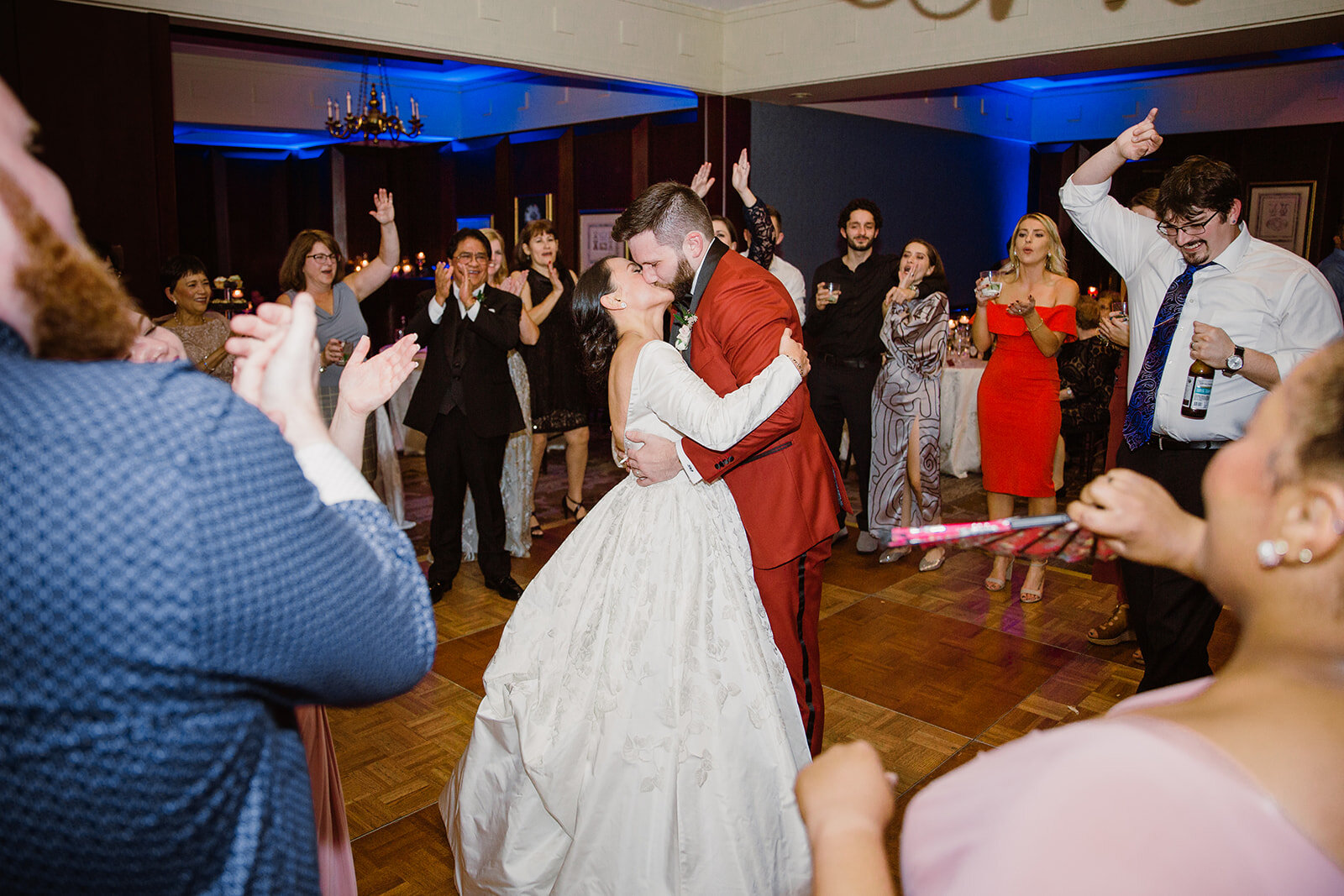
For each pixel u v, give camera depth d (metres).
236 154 10.85
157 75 4.40
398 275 10.43
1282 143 8.63
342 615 0.74
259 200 11.10
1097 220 2.79
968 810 0.59
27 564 0.63
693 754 1.81
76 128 4.23
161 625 0.64
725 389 2.05
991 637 3.66
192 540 0.65
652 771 1.82
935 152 9.09
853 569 4.46
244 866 0.73
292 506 0.72
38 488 0.63
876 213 4.59
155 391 0.69
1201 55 5.27
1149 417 2.60
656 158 8.14
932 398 4.38
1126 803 0.51
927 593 4.15
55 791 0.65
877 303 4.55
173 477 0.65
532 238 4.99
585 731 1.91
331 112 8.84
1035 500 4.04
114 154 4.33
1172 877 0.49
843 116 7.91
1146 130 2.59
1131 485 0.74
